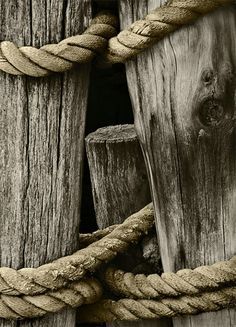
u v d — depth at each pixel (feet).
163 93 11.55
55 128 11.67
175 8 11.25
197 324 11.89
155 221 12.10
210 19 11.38
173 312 11.85
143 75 11.64
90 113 16.28
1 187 11.64
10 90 11.53
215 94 11.43
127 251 12.57
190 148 11.57
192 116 11.49
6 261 11.71
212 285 11.64
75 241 11.94
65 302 11.66
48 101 11.61
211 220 11.70
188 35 11.37
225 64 11.43
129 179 12.68
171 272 11.89
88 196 15.79
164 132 11.64
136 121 11.90
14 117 11.57
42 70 11.42
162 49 11.46
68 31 11.55
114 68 14.07
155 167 11.81
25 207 11.68
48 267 11.63
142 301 12.02
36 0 11.46
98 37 11.55
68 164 11.78
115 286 12.16
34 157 11.65
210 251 11.75
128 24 11.62
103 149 12.71
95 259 11.90
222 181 11.62
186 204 11.73
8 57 11.35
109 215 12.85
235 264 11.63
